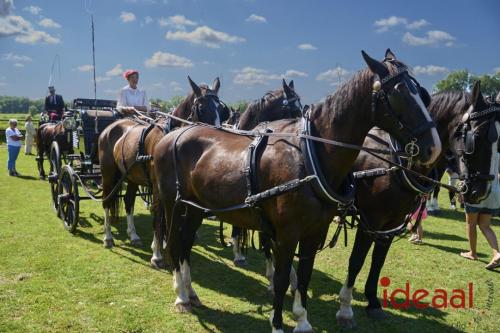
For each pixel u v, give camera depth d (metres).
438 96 4.44
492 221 9.18
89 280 5.12
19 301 4.47
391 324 4.40
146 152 5.85
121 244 6.61
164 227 5.23
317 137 3.44
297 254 3.71
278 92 6.12
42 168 12.95
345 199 3.41
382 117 3.20
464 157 4.27
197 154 4.24
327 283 5.43
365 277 5.68
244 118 6.10
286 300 4.84
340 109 3.34
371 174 4.20
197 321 4.26
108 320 4.16
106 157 6.58
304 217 3.39
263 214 3.62
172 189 4.50
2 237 6.68
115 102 9.66
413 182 4.01
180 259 4.60
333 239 3.83
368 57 3.16
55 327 3.97
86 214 8.40
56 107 13.84
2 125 32.59
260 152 3.65
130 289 4.92
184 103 6.34
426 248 6.98
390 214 4.27
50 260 5.71
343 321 4.31
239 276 5.57
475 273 5.88
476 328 4.34
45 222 7.68
